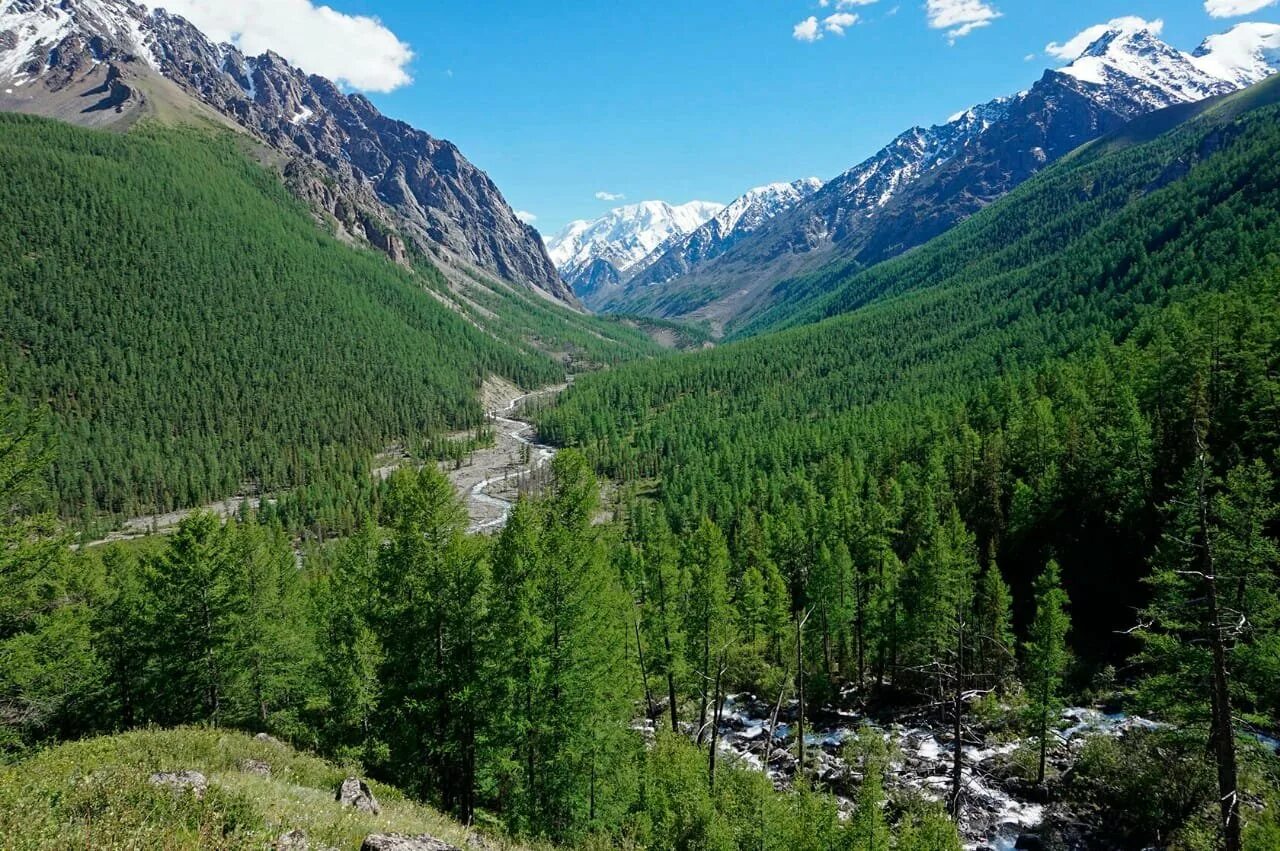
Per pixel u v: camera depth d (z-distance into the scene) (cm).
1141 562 5219
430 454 19225
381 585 2827
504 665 2595
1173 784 3228
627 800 3017
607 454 17262
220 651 3497
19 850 975
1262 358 5544
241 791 1454
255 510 15150
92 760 1880
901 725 4828
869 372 19800
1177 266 15262
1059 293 19562
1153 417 6078
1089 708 4462
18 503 2305
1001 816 3612
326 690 3581
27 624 2398
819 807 2678
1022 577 6016
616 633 3266
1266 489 2953
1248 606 2831
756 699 5572
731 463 12669
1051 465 6203
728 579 6475
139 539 13100
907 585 5288
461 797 2808
